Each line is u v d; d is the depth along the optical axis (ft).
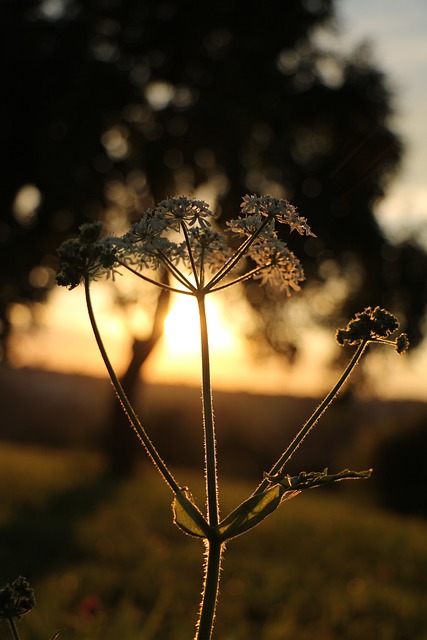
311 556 33.86
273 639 21.61
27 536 33.68
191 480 66.64
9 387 128.88
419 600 26.68
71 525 36.86
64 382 129.80
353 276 75.77
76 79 71.15
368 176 70.44
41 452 81.71
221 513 44.80
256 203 7.91
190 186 73.20
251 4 69.31
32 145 71.56
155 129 72.74
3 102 70.08
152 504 45.96
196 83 71.61
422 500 74.79
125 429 73.97
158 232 7.40
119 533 35.78
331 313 75.82
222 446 115.03
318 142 74.33
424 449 75.82
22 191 76.54
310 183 71.36
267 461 116.06
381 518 53.01
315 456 116.98
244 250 7.73
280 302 73.20
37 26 71.82
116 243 7.24
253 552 33.60
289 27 70.90
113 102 70.95
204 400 6.78
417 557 35.19
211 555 6.53
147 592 25.22
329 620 23.86
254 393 120.06
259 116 71.77
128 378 74.59
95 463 75.15
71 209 72.84
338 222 71.46
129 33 71.41
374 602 25.91
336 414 79.61
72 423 126.00
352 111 71.82
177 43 70.33
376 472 77.77
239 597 25.63
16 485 48.75
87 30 71.51
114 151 74.84
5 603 6.76
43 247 74.74
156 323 71.05
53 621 18.79
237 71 70.85
